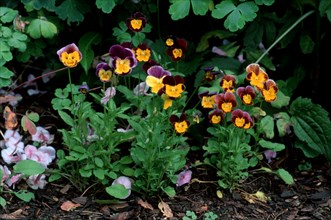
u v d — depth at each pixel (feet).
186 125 4.00
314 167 4.58
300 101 4.56
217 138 4.34
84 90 4.18
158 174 4.04
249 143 4.57
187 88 4.85
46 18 4.74
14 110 4.78
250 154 4.39
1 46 4.41
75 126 4.16
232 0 4.58
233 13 4.47
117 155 4.33
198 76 4.62
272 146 4.25
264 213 4.14
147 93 4.45
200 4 4.51
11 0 4.79
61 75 5.02
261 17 4.84
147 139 4.05
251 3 4.51
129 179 4.12
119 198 4.07
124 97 4.65
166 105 3.94
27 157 4.28
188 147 4.34
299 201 4.25
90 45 4.78
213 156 4.31
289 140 4.73
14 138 4.37
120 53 3.96
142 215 4.03
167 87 3.87
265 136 4.54
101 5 4.55
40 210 4.03
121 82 4.74
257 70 4.08
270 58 4.99
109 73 4.07
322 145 4.45
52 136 4.50
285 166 4.58
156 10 4.88
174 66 4.73
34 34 4.61
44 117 4.80
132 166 4.29
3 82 4.43
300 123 4.51
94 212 4.03
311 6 4.83
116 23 4.91
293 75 4.97
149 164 4.00
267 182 4.40
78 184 4.19
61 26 4.82
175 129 3.99
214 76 4.28
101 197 4.14
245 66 4.75
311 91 4.99
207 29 5.06
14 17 4.51
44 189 4.18
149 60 4.18
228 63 4.76
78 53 3.95
